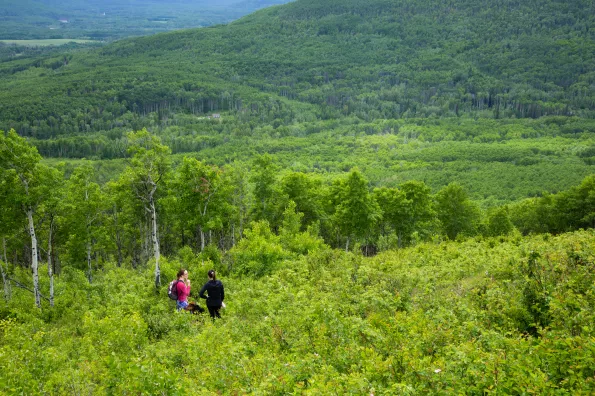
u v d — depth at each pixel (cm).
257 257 2444
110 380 721
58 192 2447
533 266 953
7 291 2872
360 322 790
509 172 14238
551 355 549
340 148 19288
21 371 903
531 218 5150
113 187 3412
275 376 623
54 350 1080
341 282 1464
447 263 2012
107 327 1213
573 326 639
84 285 2777
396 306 1021
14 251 4206
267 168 4022
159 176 2473
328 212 4431
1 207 2291
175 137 19388
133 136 2367
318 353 759
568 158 15612
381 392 536
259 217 4069
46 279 3144
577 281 818
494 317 809
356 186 3769
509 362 554
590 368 508
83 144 16350
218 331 1038
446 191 4856
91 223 3612
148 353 978
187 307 1454
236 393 626
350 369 664
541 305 794
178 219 3516
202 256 2884
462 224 4797
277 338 941
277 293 1582
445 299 1025
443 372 548
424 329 761
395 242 4541
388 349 709
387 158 17562
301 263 2097
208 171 3061
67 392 835
